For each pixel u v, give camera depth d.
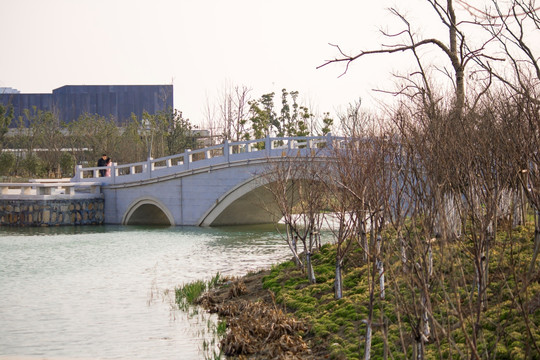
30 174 52.03
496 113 10.44
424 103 10.38
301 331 10.27
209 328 11.59
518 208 11.74
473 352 5.84
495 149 9.06
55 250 23.39
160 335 11.24
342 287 11.80
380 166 9.87
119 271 18.61
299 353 9.30
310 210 13.99
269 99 48.56
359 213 11.19
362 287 11.24
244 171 30.55
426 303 6.97
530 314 7.94
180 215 32.62
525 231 10.70
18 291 15.63
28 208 33.41
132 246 24.45
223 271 18.34
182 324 12.02
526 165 8.55
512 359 7.11
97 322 12.30
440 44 13.58
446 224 6.77
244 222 33.47
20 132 58.16
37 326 12.07
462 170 8.77
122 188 34.66
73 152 54.47
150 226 33.16
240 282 14.09
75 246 24.56
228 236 27.77
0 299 14.66
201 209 32.06
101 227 33.00
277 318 10.55
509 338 7.51
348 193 11.96
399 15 14.30
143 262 20.33
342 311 10.31
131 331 11.59
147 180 33.44
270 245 24.41
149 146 50.50
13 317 12.83
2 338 11.22
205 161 31.69
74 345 10.70
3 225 34.06
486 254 8.27
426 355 7.60
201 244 24.98
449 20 13.19
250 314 11.17
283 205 15.11
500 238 10.42
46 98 78.69
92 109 79.56
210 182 31.72
